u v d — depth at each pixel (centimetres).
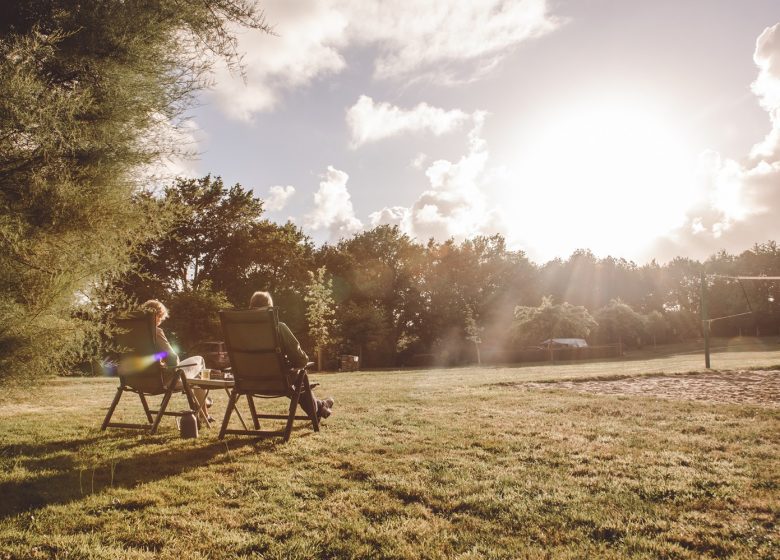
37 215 381
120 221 423
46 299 371
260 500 344
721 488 355
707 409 699
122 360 585
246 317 534
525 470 406
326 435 550
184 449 494
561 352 3888
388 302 5428
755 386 1027
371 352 4306
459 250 5669
